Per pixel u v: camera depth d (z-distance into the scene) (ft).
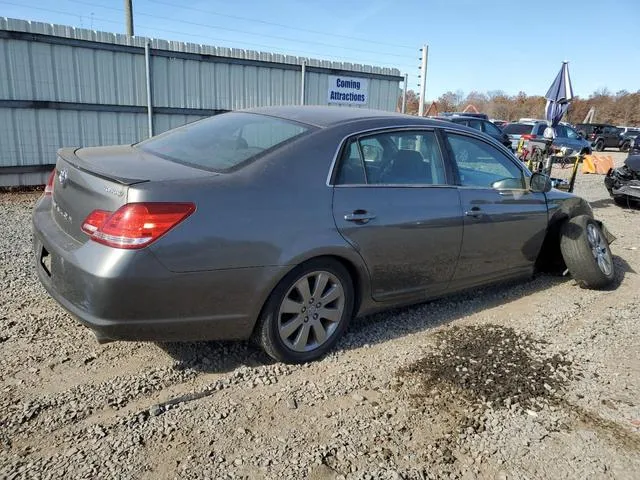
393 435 8.75
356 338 12.22
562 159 47.09
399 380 10.46
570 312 14.60
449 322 13.55
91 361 10.50
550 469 8.17
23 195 32.63
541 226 15.56
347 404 9.55
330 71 50.34
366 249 11.12
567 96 29.12
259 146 10.62
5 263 16.21
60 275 9.20
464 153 13.74
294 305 10.41
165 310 8.88
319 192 10.44
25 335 11.40
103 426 8.50
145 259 8.48
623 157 95.30
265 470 7.74
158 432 8.45
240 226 9.30
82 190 9.34
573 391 10.39
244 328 9.88
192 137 11.85
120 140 39.04
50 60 34.73
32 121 34.81
